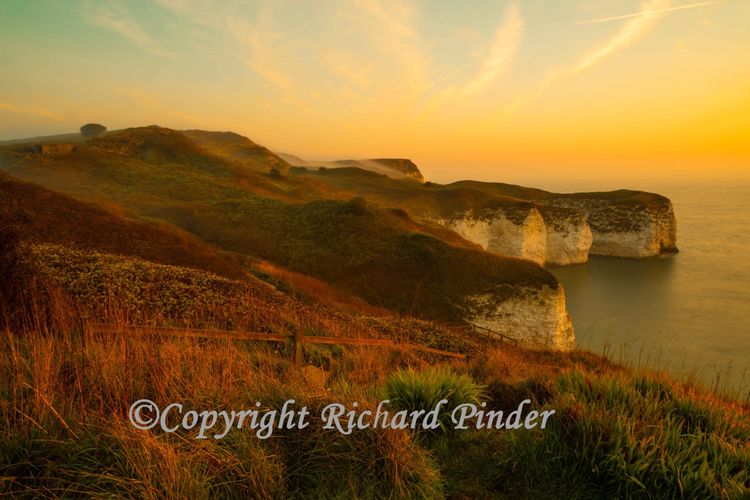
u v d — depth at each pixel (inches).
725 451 150.0
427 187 5103.3
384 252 2027.6
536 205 4431.6
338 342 300.5
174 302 473.7
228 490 116.3
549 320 1836.9
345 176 5703.7
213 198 2659.9
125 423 124.9
